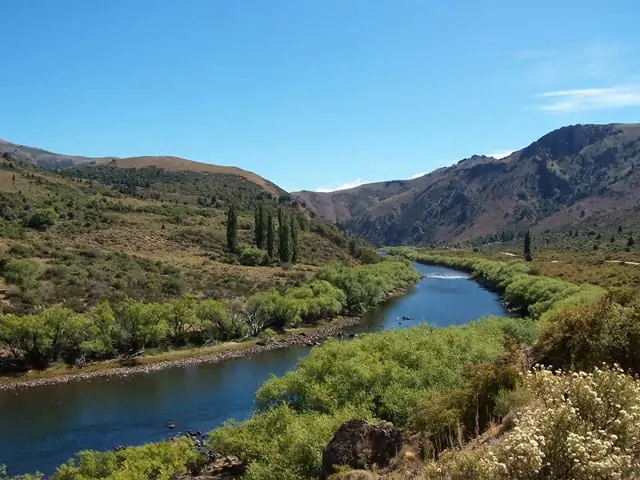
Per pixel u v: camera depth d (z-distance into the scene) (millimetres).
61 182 173750
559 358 22594
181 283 93750
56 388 57688
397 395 34000
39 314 68062
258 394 40531
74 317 67500
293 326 89312
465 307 103250
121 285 88312
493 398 20547
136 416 49156
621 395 9961
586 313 23438
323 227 184250
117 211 150125
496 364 23219
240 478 32281
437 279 154875
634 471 8641
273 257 133875
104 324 69312
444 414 20594
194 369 65562
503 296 110812
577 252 176250
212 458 39250
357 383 38000
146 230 134750
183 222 151375
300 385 39562
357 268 125375
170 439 43188
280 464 28703
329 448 21000
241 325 81125
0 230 106562
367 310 104000
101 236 121812
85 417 48938
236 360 69875
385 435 20906
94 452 34812
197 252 126750
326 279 109500
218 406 51781
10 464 38938
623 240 194375
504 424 16375
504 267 135750
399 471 17469
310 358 43562
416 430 21797
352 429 21125
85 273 89625
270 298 86375
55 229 118438
